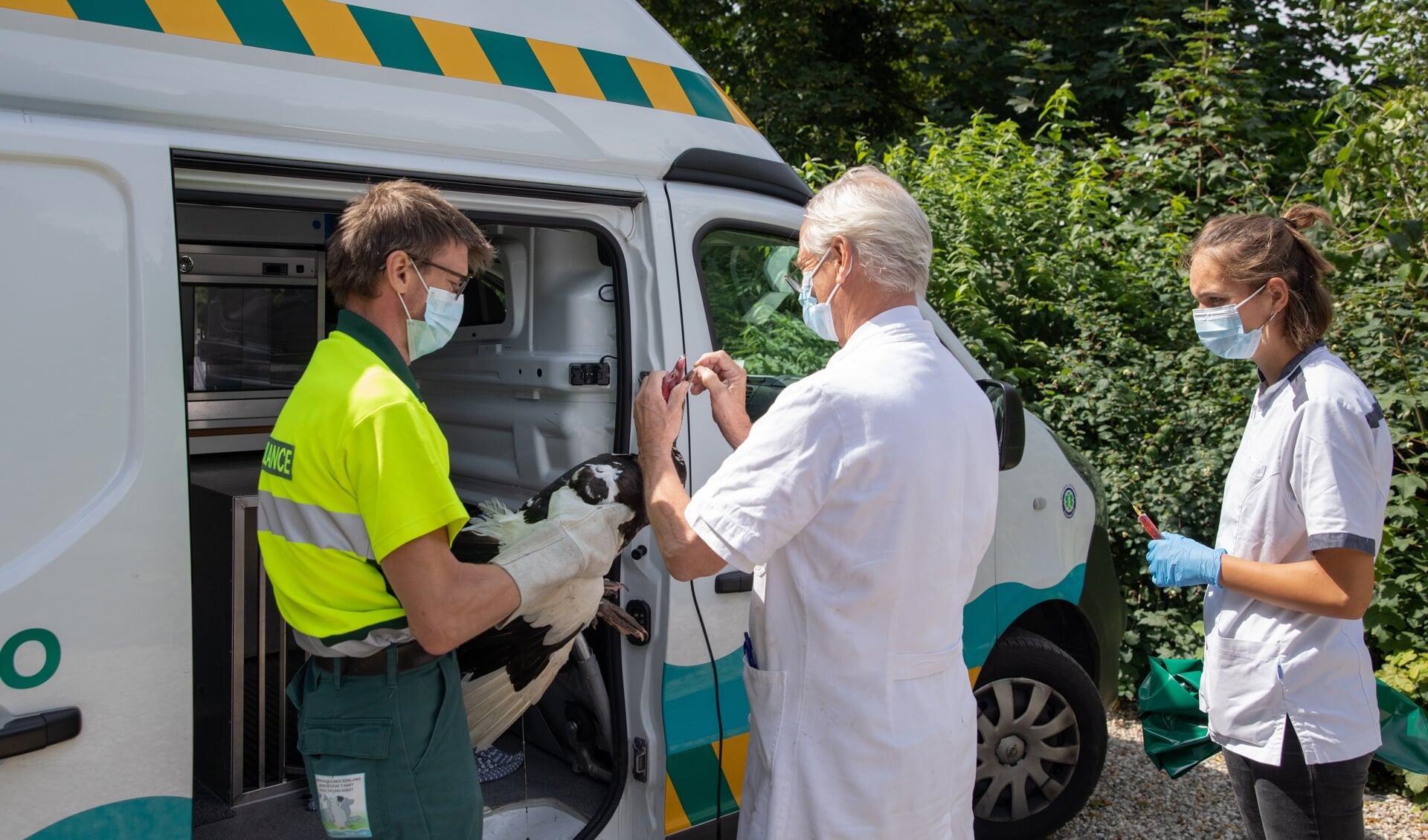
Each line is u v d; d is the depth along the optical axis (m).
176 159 1.88
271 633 2.65
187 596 1.83
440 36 2.31
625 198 2.53
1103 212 6.41
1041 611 3.62
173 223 1.85
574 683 2.67
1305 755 2.18
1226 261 2.22
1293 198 6.55
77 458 1.74
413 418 1.69
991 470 1.90
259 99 2.00
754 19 9.98
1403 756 2.49
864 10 10.16
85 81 1.83
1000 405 2.94
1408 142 5.20
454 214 1.86
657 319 2.56
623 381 2.52
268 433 3.54
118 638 1.76
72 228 1.75
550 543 2.00
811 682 1.78
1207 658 2.39
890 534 1.73
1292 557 2.21
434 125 2.23
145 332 1.80
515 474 2.74
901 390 1.75
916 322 1.84
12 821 1.68
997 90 8.67
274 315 3.52
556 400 2.58
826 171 7.54
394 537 1.64
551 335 2.60
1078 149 7.45
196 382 3.39
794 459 1.71
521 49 2.45
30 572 1.68
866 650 1.75
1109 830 3.78
